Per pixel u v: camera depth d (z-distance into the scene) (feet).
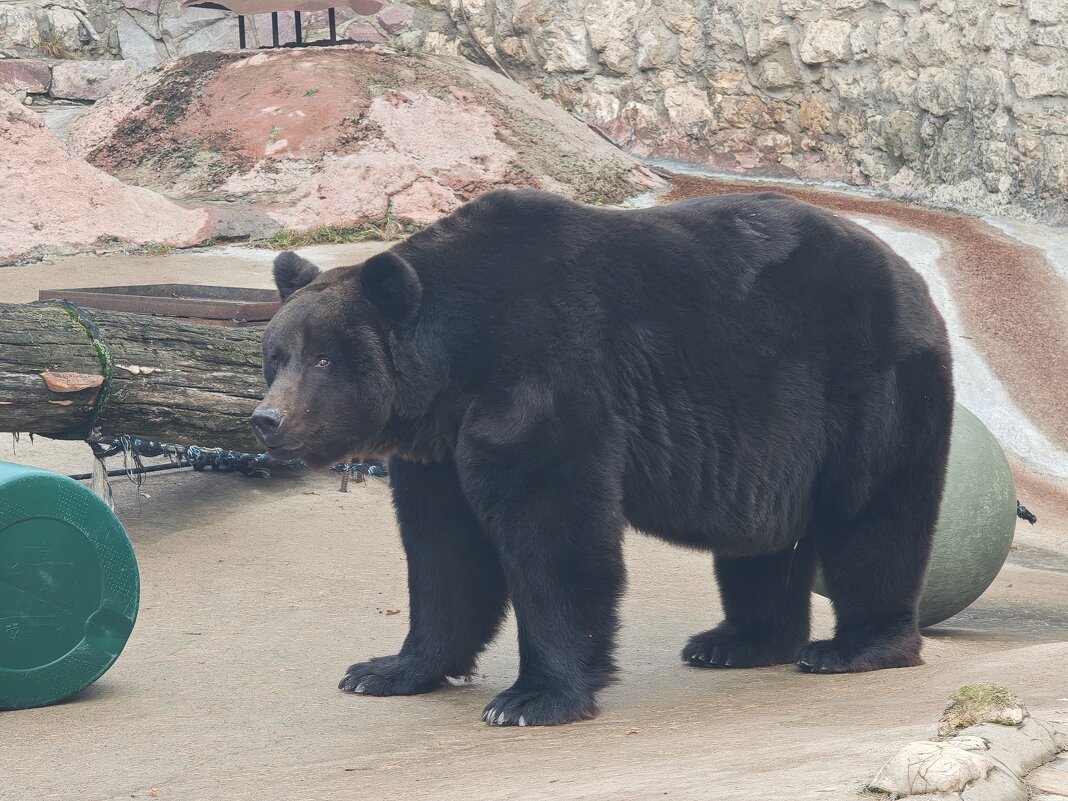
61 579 31.86
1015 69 112.27
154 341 47.44
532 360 29.86
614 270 31.09
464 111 113.91
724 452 31.86
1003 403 79.10
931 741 18.86
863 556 34.65
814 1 124.77
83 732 29.43
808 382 32.94
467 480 30.09
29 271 85.10
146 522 52.80
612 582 30.14
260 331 51.16
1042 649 31.81
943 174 118.62
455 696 33.30
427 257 30.94
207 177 106.22
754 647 37.01
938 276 94.79
